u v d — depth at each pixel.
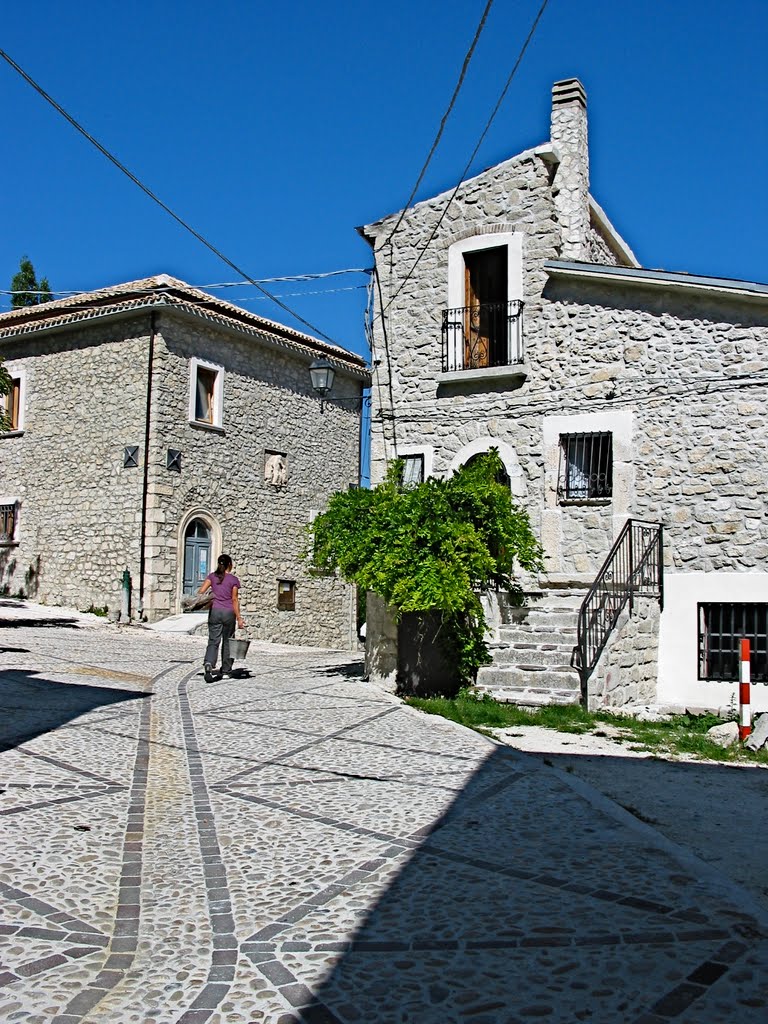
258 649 18.06
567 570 12.52
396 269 14.30
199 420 20.64
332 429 25.02
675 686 11.74
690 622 11.74
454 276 13.82
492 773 6.48
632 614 11.16
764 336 11.70
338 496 11.41
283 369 23.36
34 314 21.81
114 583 19.58
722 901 4.06
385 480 12.29
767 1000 3.15
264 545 22.39
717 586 11.65
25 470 21.34
